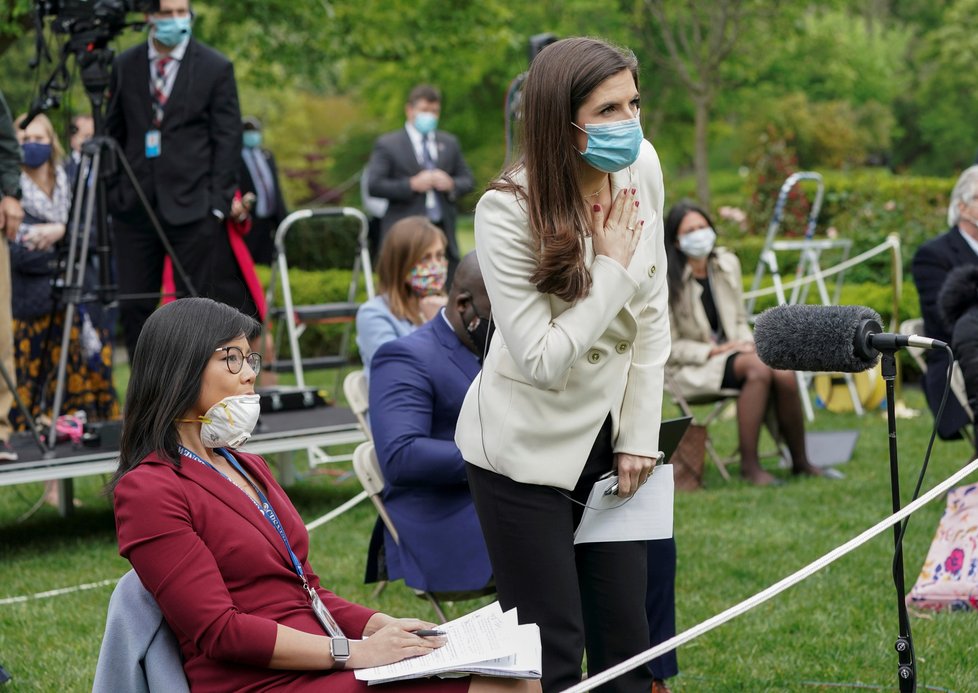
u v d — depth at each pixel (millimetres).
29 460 6262
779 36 21297
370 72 25047
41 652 4750
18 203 6402
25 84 16719
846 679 4316
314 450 8633
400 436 4234
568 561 3035
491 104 26578
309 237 12828
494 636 2801
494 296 2910
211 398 2834
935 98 35688
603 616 3117
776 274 9758
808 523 6500
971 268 5609
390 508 4379
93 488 8070
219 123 7414
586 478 3092
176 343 2812
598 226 2887
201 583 2707
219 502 2820
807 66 25812
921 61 35719
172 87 7348
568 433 2980
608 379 2994
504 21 16031
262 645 2707
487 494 3072
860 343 3043
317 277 12727
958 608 4934
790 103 26688
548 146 2814
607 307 2855
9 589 5684
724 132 26578
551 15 21625
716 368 7539
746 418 7539
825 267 12547
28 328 7625
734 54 21875
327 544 6352
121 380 12023
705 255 7668
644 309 3080
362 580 5684
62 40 6922
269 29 14242
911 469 7730
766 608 5109
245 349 2893
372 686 2717
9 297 6449
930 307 6695
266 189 10648
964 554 4980
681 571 5688
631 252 2898
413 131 10406
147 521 2711
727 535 6270
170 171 7328
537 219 2832
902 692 3074
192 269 7430
